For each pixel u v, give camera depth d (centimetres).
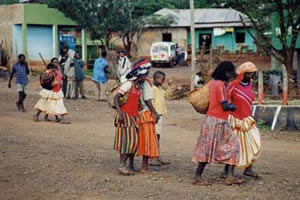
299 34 2775
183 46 5466
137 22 4844
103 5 3894
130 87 906
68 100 2212
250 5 2725
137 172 943
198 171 856
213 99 833
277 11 2705
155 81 1021
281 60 2670
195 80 2752
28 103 2125
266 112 1530
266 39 2775
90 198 782
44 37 3928
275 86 2472
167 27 5466
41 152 1117
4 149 1139
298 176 936
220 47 4944
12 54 3931
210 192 808
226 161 828
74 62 2258
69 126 1557
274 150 1231
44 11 3872
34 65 3869
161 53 4731
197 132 1491
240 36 5409
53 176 905
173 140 1359
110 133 1445
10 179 885
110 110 1944
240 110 856
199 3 6322
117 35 5172
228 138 831
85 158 1059
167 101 2392
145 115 927
